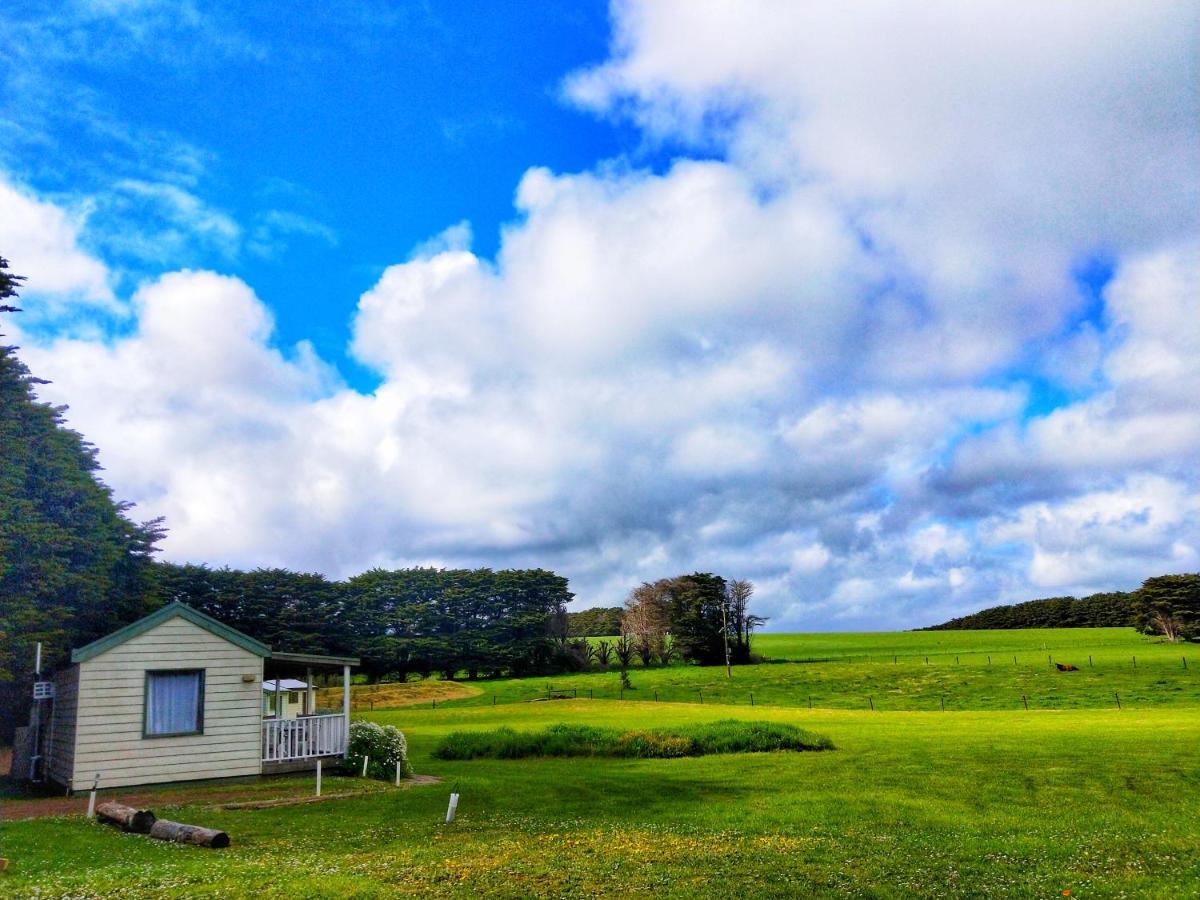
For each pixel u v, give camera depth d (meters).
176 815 19.38
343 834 17.45
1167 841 16.27
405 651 122.19
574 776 27.08
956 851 15.74
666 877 13.73
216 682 24.64
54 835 16.88
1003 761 27.06
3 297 37.75
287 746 26.05
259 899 11.90
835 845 16.28
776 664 112.75
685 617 123.00
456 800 19.11
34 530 38.84
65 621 44.12
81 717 22.55
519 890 12.88
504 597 131.25
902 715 53.81
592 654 132.75
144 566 53.59
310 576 118.81
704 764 30.31
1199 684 66.88
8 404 40.84
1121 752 28.17
